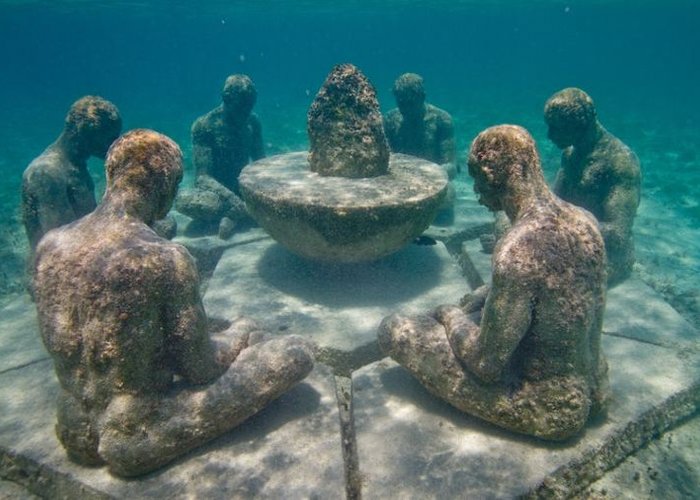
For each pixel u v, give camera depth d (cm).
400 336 396
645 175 1485
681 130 2314
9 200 1383
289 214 517
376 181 575
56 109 4234
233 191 923
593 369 366
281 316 548
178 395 341
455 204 955
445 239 796
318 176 598
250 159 1024
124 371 316
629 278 632
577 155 637
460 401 368
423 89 858
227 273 661
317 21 7144
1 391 436
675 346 488
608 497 352
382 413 397
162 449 329
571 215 347
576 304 330
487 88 4750
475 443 362
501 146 348
